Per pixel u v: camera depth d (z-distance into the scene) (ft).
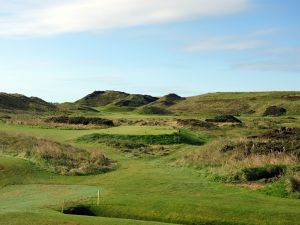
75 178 116.37
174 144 172.86
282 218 72.08
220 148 138.31
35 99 428.97
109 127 220.84
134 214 77.41
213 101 569.64
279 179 100.17
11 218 68.39
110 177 115.96
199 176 114.11
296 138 157.07
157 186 101.35
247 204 80.48
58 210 79.25
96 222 66.39
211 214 74.74
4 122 230.07
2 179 110.22
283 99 511.40
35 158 130.00
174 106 589.32
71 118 239.71
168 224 66.54
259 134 179.32
